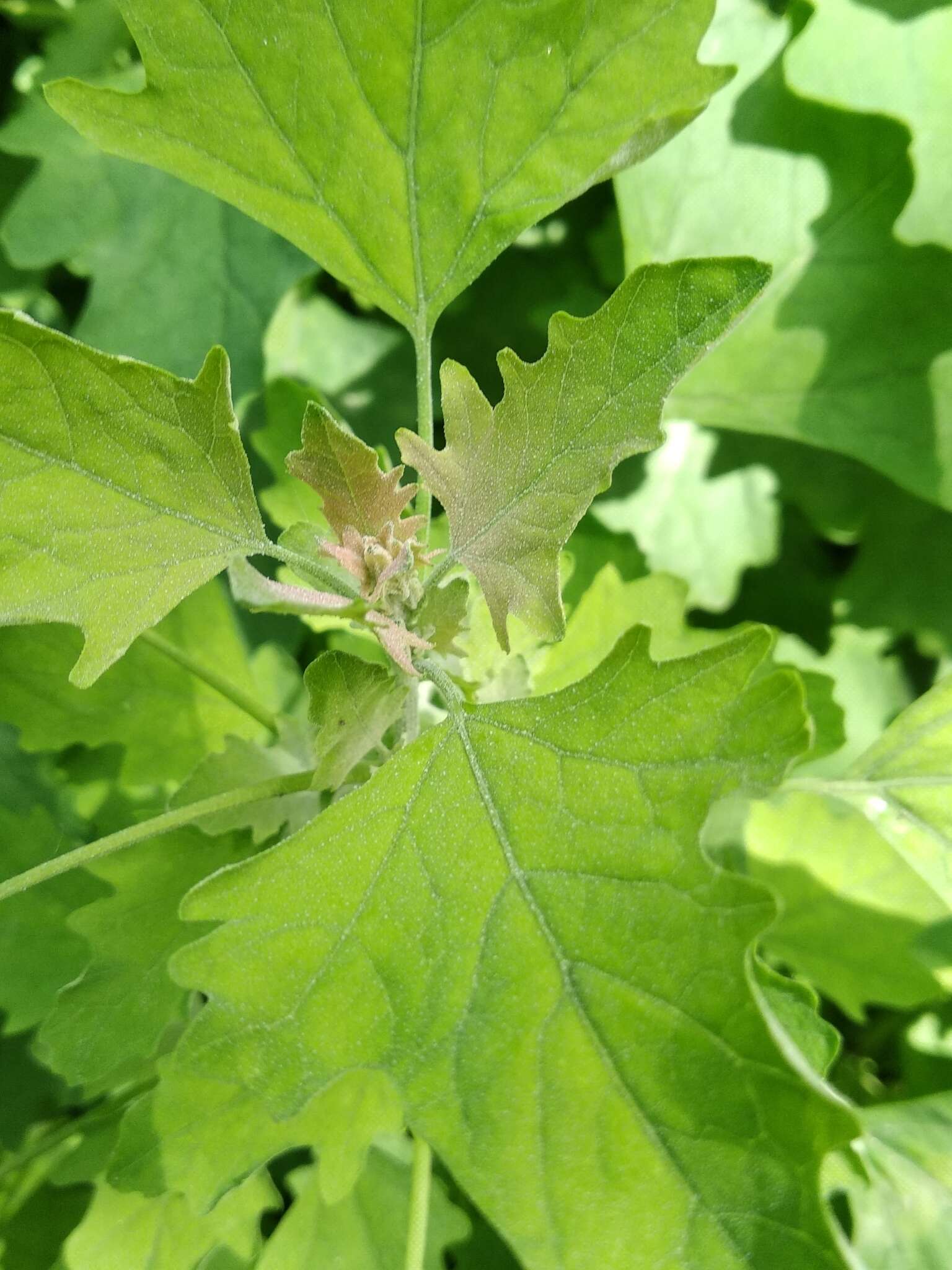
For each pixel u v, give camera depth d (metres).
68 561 0.08
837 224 0.12
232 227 0.14
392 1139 0.12
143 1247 0.11
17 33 0.15
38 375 0.08
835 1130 0.06
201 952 0.07
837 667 0.15
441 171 0.09
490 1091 0.07
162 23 0.09
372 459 0.09
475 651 0.10
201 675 0.11
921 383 0.12
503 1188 0.07
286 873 0.08
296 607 0.09
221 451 0.08
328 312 0.15
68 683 0.11
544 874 0.07
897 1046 0.15
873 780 0.10
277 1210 0.14
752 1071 0.07
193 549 0.09
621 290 0.08
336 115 0.09
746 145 0.12
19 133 0.14
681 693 0.07
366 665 0.08
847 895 0.13
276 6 0.09
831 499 0.15
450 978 0.07
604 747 0.08
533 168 0.09
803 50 0.11
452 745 0.08
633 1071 0.07
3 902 0.12
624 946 0.07
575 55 0.09
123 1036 0.10
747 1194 0.06
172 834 0.10
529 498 0.08
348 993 0.07
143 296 0.14
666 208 0.12
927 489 0.12
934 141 0.11
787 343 0.12
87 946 0.12
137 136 0.09
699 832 0.07
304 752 0.11
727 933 0.07
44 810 0.12
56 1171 0.11
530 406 0.08
